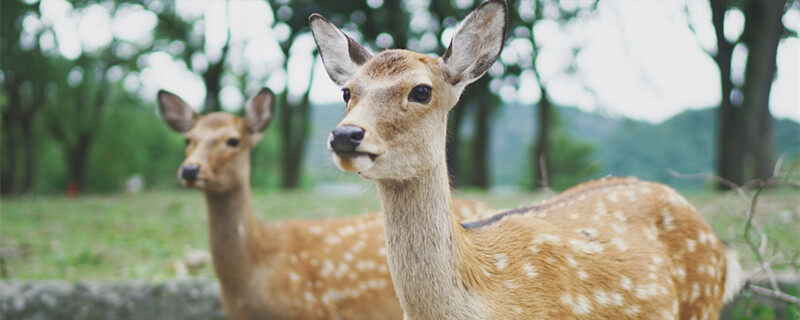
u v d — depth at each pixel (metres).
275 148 39.50
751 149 15.63
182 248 7.14
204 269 6.22
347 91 2.38
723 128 17.17
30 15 21.66
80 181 28.34
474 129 27.86
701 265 3.03
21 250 6.89
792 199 8.77
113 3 22.64
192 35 24.05
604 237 2.84
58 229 8.28
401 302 2.37
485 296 2.40
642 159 32.09
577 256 2.69
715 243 3.15
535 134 24.45
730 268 3.29
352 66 2.73
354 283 4.43
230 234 4.18
